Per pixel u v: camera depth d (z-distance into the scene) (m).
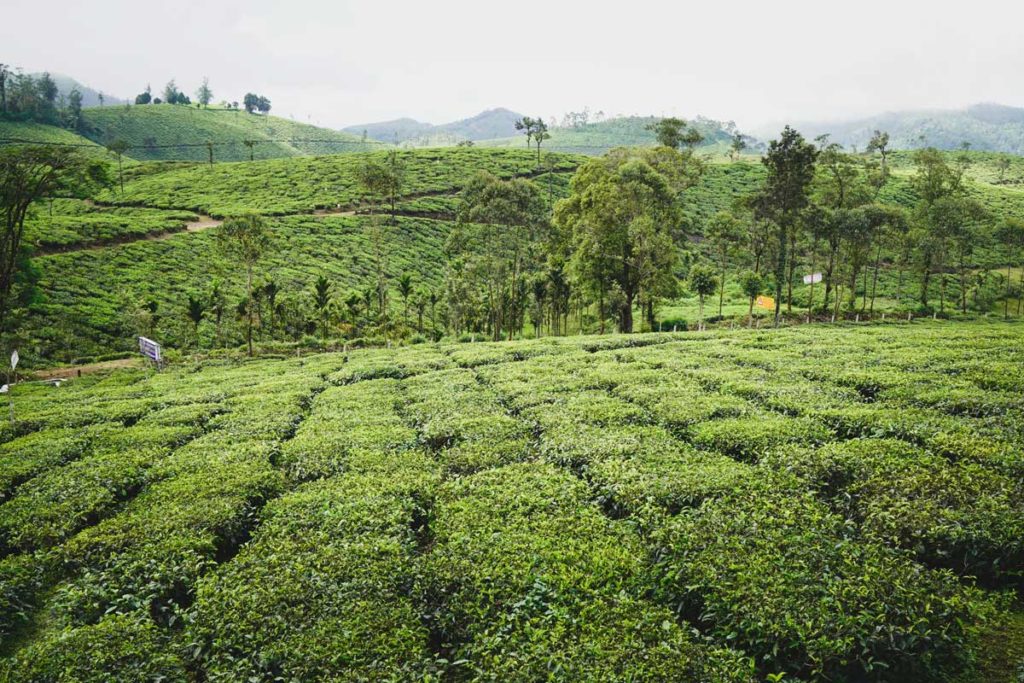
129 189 126.06
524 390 26.22
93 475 18.31
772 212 62.53
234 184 127.88
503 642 9.15
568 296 68.62
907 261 79.56
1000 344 31.73
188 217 101.44
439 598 10.77
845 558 10.55
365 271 87.31
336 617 9.98
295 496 15.53
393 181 79.69
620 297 57.47
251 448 20.12
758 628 8.91
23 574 13.05
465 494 15.23
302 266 84.31
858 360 28.45
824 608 9.08
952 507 12.29
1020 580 11.12
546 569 10.99
